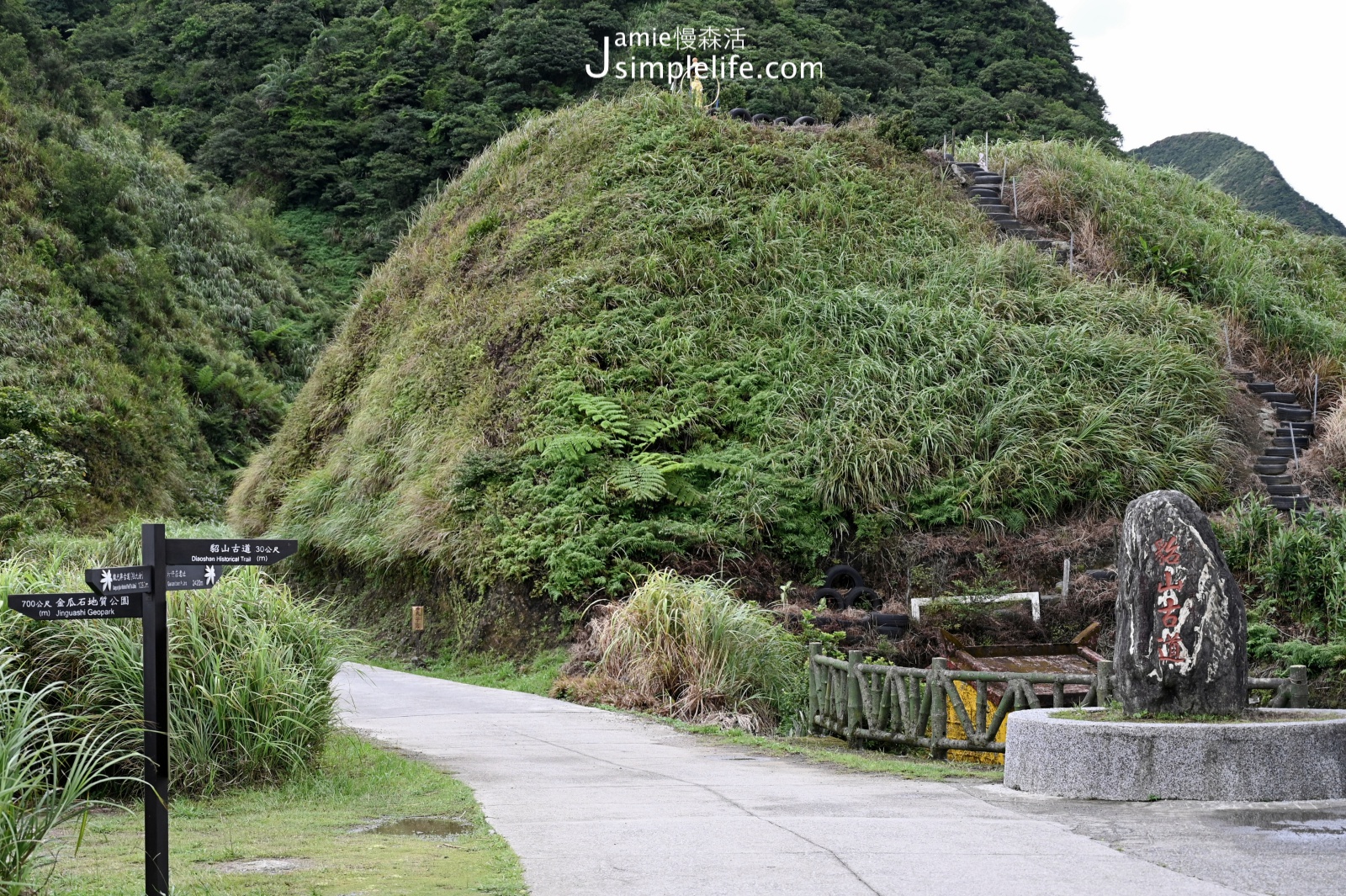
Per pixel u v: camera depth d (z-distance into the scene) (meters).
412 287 29.28
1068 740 7.69
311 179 74.62
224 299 57.97
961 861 5.68
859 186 26.09
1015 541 17.80
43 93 62.25
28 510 26.97
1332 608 15.62
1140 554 8.02
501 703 13.62
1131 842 6.13
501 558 18.02
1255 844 6.06
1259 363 23.20
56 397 37.69
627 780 8.55
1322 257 32.09
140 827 6.82
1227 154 79.94
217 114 80.12
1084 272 25.19
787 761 9.75
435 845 6.20
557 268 23.89
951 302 21.89
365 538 21.20
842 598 17.08
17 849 4.68
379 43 80.19
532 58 69.75
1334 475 19.69
